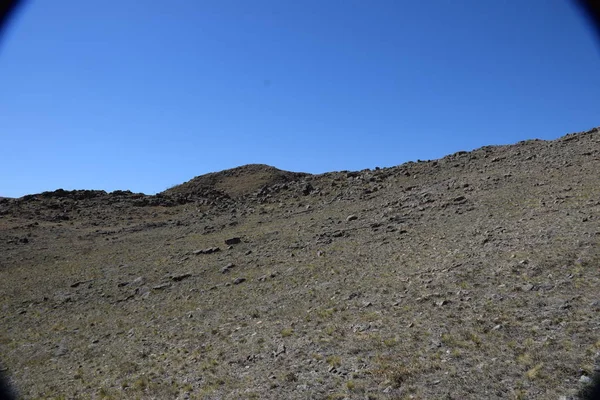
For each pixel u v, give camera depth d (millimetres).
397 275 17500
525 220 20859
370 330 12461
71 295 25172
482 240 19141
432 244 21172
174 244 35344
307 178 54031
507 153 41406
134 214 56062
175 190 83375
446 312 12547
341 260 22047
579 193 23281
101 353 15609
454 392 8477
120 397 11188
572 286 12312
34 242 41406
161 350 14648
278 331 14000
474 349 10047
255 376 10953
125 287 25281
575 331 9859
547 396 7797
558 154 35438
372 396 8883
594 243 15039
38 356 16203
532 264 14547
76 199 63531
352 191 42781
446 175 39906
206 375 11633
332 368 10484
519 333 10359
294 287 19188
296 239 29016
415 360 10055
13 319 22312
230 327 15469
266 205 46562
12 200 61188
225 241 31250
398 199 34938
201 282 23469
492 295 12930
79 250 37500
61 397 11859
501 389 8289
